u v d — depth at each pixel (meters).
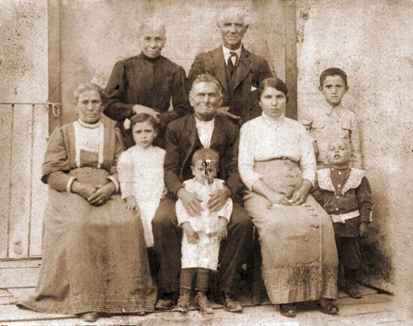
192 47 3.62
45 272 2.69
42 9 3.60
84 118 3.01
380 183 3.40
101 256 2.70
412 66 3.37
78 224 2.68
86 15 3.53
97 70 3.53
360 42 3.59
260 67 3.37
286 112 3.62
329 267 2.79
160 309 2.72
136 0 3.57
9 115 3.60
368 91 3.52
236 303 2.76
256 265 2.89
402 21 3.47
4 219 3.59
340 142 3.09
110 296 2.68
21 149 3.62
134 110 3.15
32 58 3.60
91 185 2.84
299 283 2.72
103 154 2.97
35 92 3.62
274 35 3.67
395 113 3.38
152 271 2.94
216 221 2.76
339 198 3.03
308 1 3.68
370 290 3.26
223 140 3.03
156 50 3.26
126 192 2.90
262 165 3.02
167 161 2.99
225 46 3.36
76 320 2.60
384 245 3.30
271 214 2.81
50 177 2.87
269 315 2.74
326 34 3.66
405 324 2.77
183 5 3.61
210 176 2.86
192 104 3.04
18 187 3.62
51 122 3.49
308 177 3.01
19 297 2.81
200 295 2.73
